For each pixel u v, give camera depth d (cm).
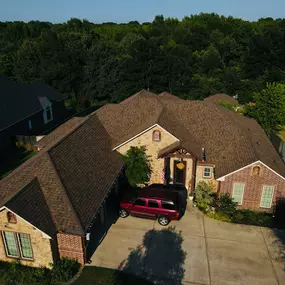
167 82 6500
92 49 6606
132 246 1964
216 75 7194
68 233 1666
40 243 1695
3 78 4103
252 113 4162
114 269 1780
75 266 1780
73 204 1764
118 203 2275
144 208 2169
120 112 2967
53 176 1858
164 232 2097
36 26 10200
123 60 6631
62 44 6800
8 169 3158
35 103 4297
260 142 2783
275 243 1997
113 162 2428
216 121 2819
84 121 2648
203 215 2284
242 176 2231
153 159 2558
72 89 6781
